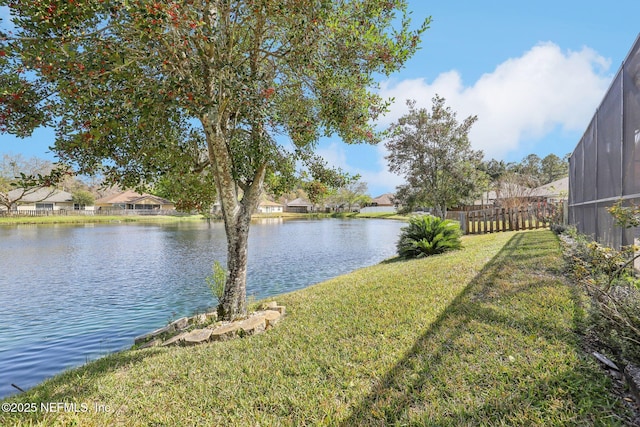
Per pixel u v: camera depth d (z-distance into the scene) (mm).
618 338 2430
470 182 25422
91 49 3100
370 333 3711
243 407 2561
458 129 26188
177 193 5812
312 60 4195
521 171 53125
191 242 22141
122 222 47375
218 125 4676
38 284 10672
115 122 3232
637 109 3988
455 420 2115
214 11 3949
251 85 3779
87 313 7652
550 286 4375
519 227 14641
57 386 3262
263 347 3742
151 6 2750
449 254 9156
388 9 4449
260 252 17047
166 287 10141
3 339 6090
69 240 23562
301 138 5363
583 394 2188
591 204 7105
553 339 2955
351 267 12859
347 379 2795
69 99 3225
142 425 2426
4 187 30844
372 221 49344
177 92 3180
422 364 2832
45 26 2832
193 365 3441
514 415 2084
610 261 3711
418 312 4164
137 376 3311
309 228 34531
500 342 3023
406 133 26500
